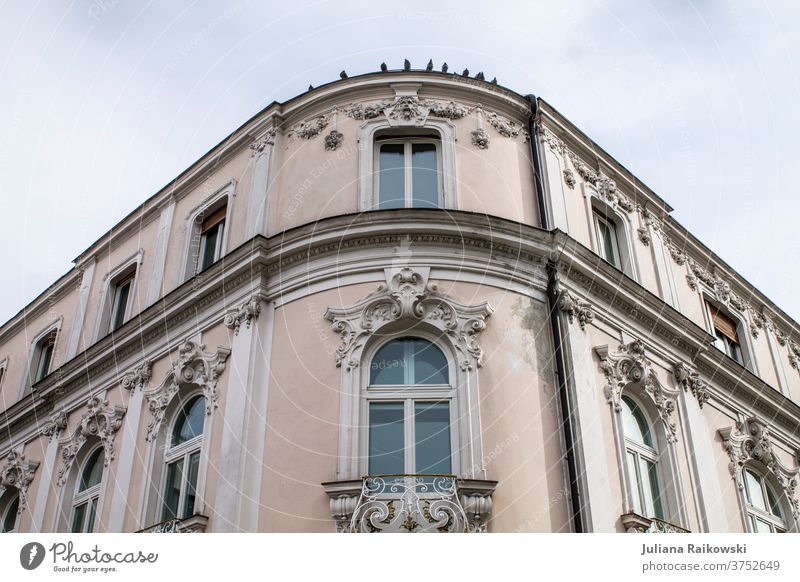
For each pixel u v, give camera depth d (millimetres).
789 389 23859
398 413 13984
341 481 12875
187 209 19891
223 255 17688
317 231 15352
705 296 21719
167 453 16516
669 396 17438
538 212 16828
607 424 15289
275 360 14938
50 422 20547
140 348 18375
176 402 16828
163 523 14859
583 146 19000
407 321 14484
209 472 14727
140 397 17625
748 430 20062
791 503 19938
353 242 15242
